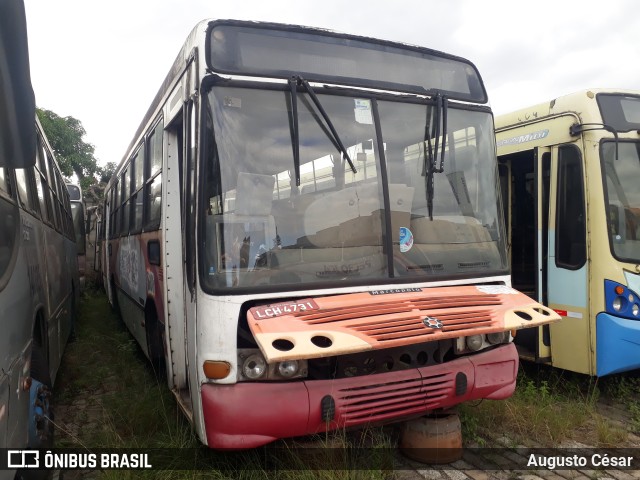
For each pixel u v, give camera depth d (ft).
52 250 18.35
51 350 15.98
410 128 13.39
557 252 18.34
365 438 13.19
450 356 12.83
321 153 12.17
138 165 21.63
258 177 11.51
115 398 17.81
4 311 9.11
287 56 12.38
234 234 11.10
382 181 12.64
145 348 19.48
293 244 11.54
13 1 7.32
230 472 12.34
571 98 18.34
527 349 20.03
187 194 11.91
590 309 17.19
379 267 12.25
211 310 10.64
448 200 13.73
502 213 14.70
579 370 17.52
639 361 16.69
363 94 12.92
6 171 10.73
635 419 16.30
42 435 12.16
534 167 19.06
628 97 18.40
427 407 11.93
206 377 10.57
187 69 12.48
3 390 8.70
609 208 17.16
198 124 11.30
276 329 9.78
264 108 11.82
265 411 10.41
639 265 17.07
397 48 13.88
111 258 34.88
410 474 12.91
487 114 14.92
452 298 11.96
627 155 17.85
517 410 15.64
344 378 11.12
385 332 10.10
